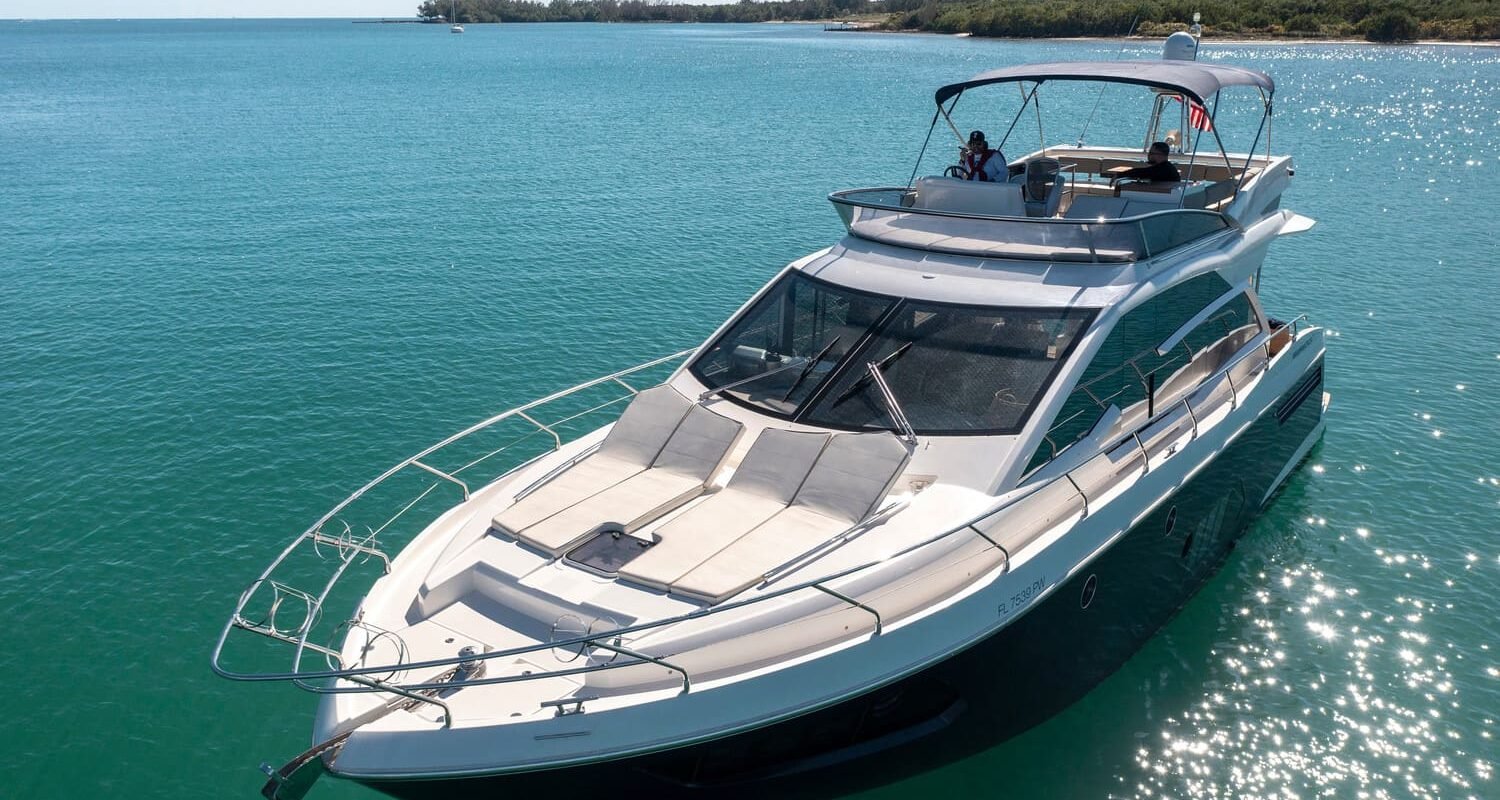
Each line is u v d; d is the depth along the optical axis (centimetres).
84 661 816
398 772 522
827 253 821
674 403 704
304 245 2156
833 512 622
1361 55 8381
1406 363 1392
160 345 1535
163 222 2416
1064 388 684
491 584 599
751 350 761
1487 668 792
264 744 736
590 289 1798
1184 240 829
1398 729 734
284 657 825
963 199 883
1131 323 739
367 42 19212
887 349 718
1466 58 8069
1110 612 734
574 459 739
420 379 1391
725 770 566
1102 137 3569
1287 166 1077
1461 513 1007
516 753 524
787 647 567
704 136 3834
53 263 2030
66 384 1379
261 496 1073
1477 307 1627
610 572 588
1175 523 787
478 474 1130
